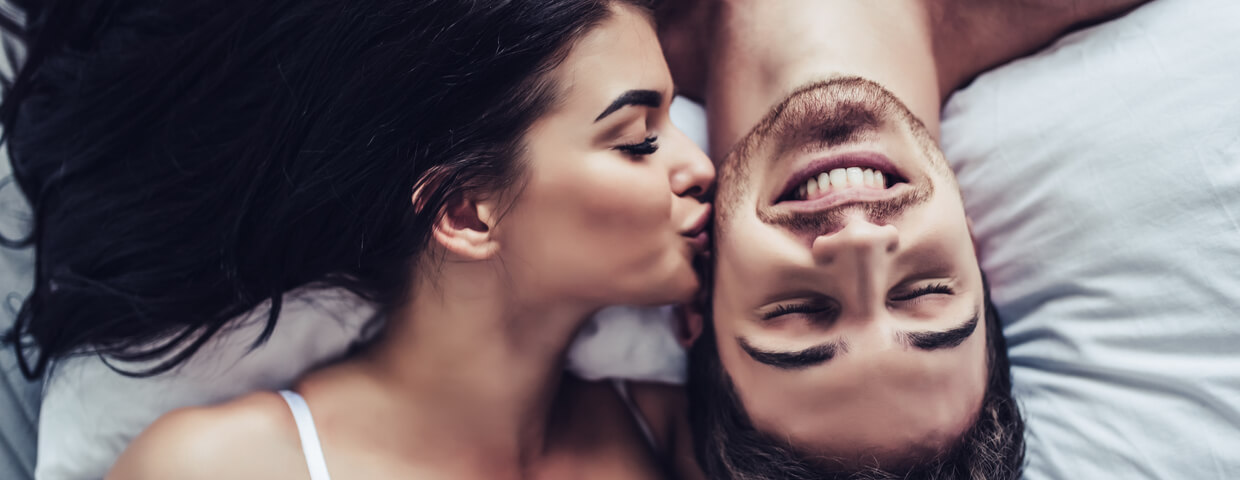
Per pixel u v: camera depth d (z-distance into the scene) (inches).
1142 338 37.3
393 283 36.7
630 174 32.5
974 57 42.6
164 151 38.4
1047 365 40.1
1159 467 36.4
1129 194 37.6
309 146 34.0
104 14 39.6
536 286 34.7
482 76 31.6
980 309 34.9
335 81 33.1
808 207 33.3
